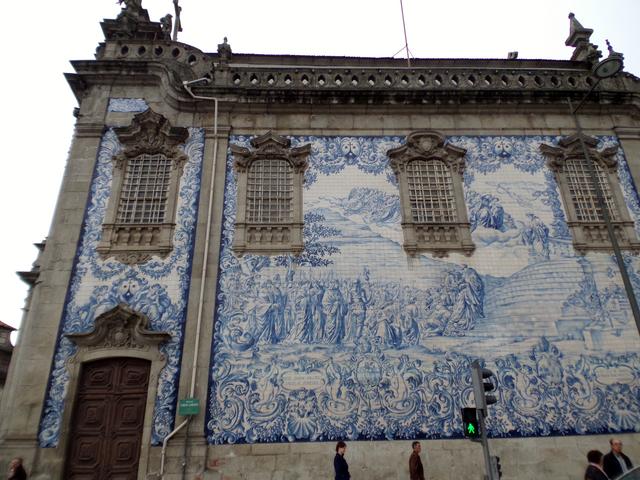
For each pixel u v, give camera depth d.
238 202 12.09
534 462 10.01
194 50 14.02
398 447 9.99
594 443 10.21
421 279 11.49
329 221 12.02
